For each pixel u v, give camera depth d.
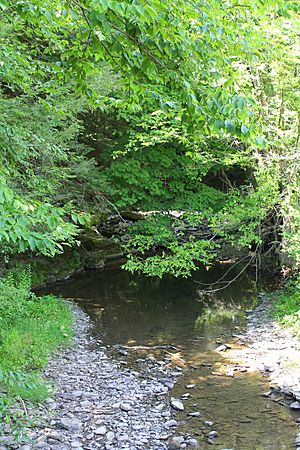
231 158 10.80
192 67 3.73
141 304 12.30
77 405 6.91
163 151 13.64
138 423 6.47
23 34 8.30
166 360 8.70
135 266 9.77
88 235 15.88
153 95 3.82
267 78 9.91
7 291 9.73
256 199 10.30
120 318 11.18
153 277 15.00
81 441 5.97
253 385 7.54
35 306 10.72
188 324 10.68
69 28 5.02
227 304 12.02
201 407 6.91
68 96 9.89
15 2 4.15
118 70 3.84
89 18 3.10
